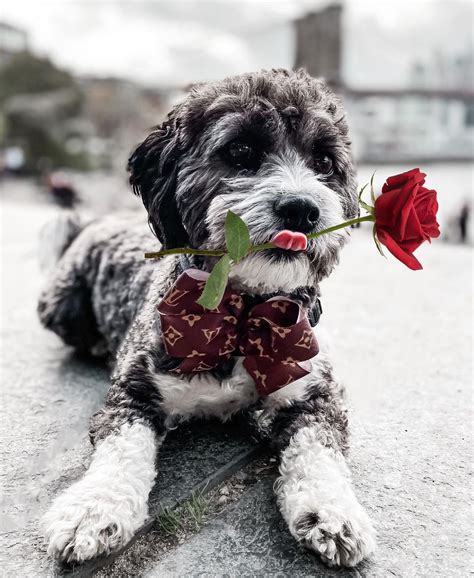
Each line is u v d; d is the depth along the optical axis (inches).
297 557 12.3
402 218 11.1
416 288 32.4
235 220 10.9
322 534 11.9
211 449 15.8
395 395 19.4
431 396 19.3
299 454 14.1
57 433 17.0
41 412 18.2
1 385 20.1
